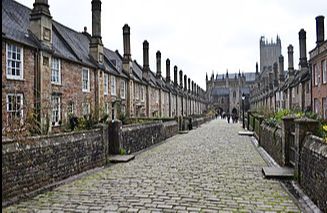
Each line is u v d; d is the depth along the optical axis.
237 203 6.51
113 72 27.36
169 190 7.65
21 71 15.42
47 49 17.08
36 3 17.06
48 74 17.33
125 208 6.18
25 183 7.24
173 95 53.91
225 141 21.34
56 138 8.86
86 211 6.02
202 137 25.02
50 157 8.35
